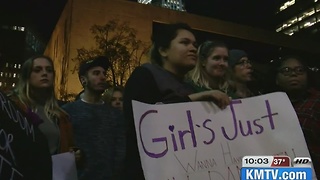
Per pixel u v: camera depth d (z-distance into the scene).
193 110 1.72
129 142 1.75
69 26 41.00
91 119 2.96
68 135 2.70
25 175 1.23
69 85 38.00
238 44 54.91
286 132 1.82
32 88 2.65
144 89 1.77
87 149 2.80
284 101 1.89
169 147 1.62
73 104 3.10
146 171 1.54
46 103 2.69
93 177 2.71
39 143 1.37
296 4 76.81
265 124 1.81
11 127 1.23
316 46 60.81
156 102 1.78
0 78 88.50
